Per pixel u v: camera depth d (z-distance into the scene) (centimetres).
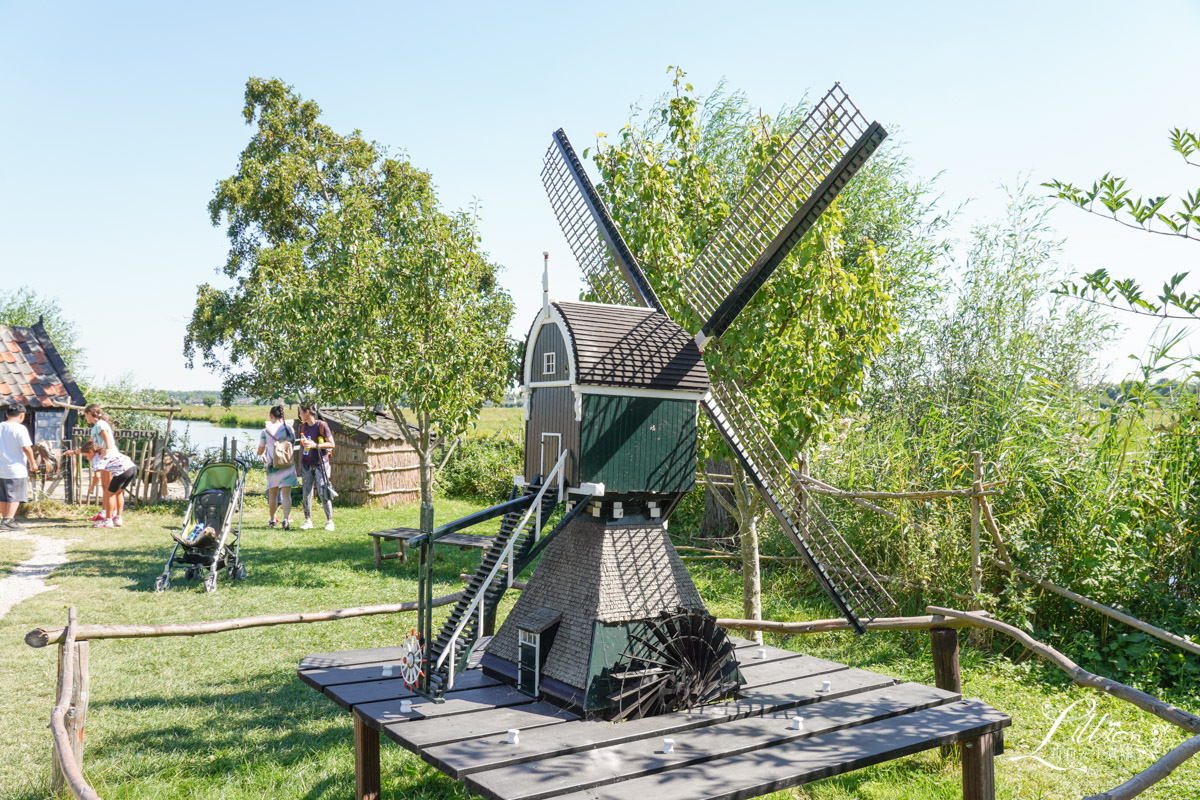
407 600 1135
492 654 642
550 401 635
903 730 543
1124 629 948
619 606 579
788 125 1672
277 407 1739
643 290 847
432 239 1352
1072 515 991
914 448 1183
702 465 984
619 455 609
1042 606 987
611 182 989
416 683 556
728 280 858
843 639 1009
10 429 1619
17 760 614
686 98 1004
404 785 615
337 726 707
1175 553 988
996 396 1200
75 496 1961
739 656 711
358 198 2720
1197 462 994
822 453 1309
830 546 867
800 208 784
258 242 3588
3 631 925
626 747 493
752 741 507
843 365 914
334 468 2236
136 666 843
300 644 933
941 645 687
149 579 1213
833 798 622
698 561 1470
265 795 579
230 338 3466
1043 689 845
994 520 984
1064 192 481
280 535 1638
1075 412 1106
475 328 1441
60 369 2083
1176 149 456
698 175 998
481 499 2375
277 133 3581
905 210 1734
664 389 625
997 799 612
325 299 1401
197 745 659
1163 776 371
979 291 1598
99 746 645
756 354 888
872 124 740
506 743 485
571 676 556
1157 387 905
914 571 1046
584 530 632
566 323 610
